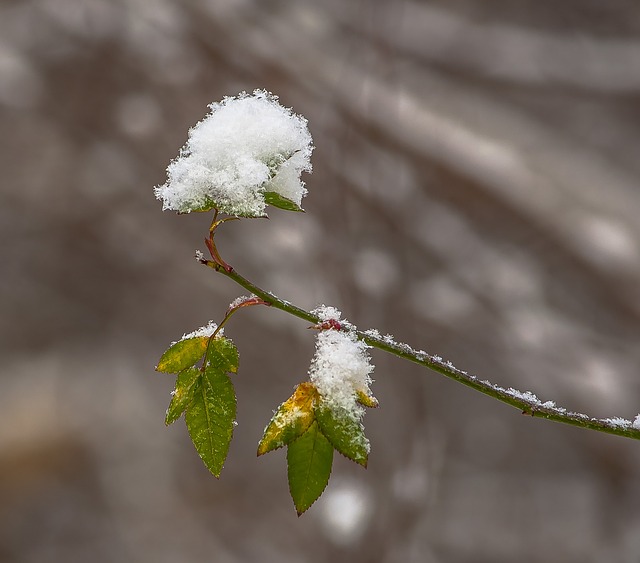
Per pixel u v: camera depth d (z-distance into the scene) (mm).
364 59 1605
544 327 1600
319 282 1553
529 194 1565
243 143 709
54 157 1977
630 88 1901
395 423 1488
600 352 1576
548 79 1904
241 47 1665
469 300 1624
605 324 1619
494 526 1880
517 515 1890
